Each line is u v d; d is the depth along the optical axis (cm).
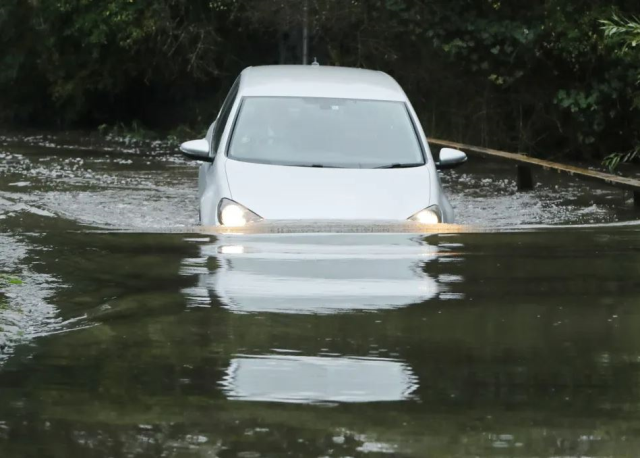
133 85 5075
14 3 4794
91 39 4588
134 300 1098
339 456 635
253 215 1630
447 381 803
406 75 4106
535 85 3897
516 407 738
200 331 960
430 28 3831
